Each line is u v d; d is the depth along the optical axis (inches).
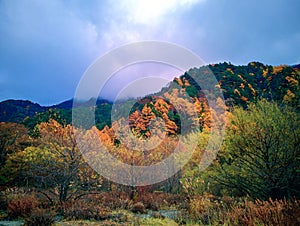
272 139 398.9
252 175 408.2
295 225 181.6
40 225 309.3
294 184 391.5
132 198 554.3
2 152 944.3
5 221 365.4
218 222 266.8
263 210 219.0
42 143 498.6
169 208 475.5
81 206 402.9
